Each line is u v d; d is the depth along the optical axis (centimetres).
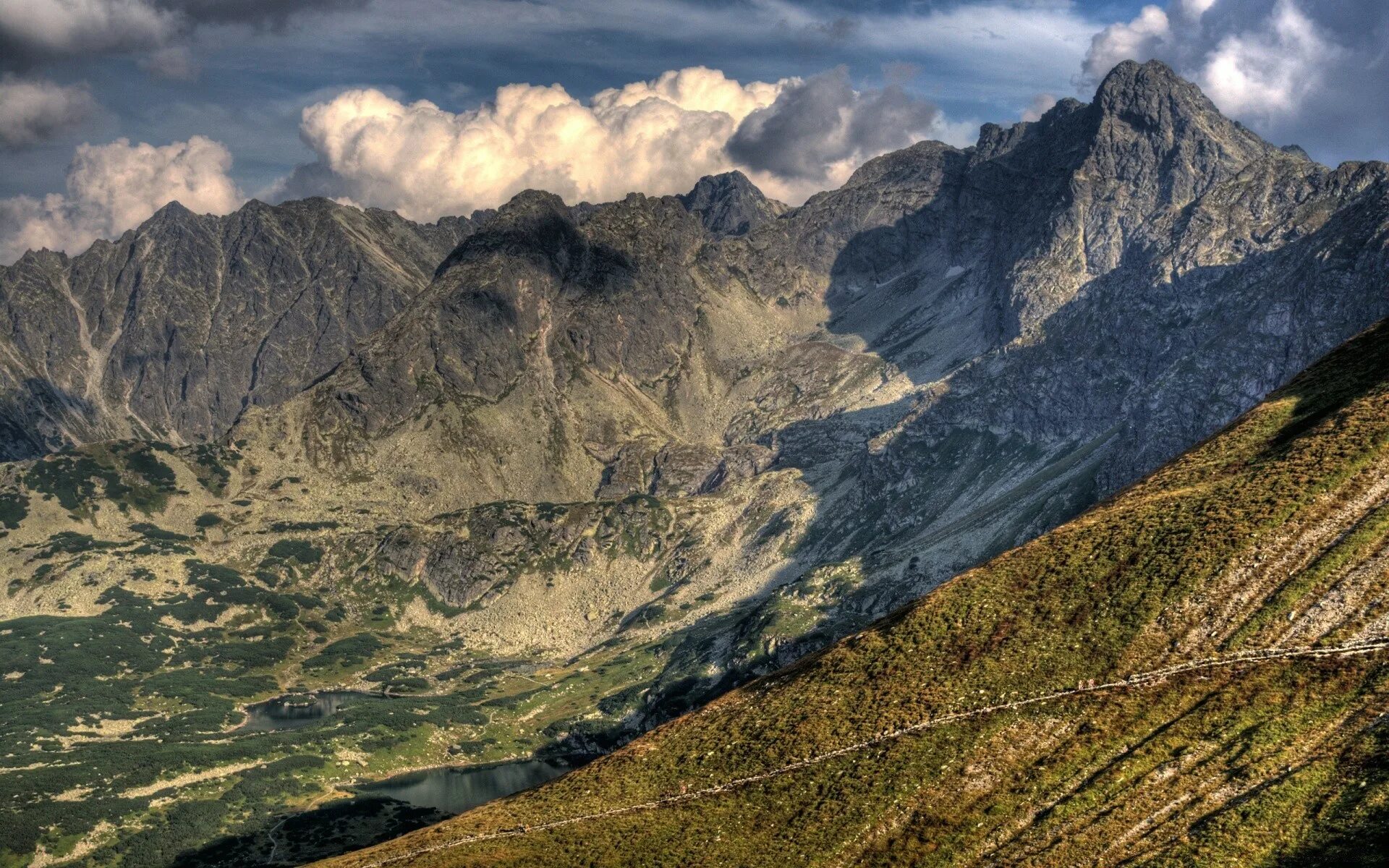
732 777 14162
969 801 11731
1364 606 11350
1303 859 9106
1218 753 10669
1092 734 11694
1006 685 13062
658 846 13138
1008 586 14862
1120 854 10094
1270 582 12238
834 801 12650
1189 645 12144
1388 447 12962
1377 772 9512
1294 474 13500
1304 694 10775
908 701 13725
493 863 13762
